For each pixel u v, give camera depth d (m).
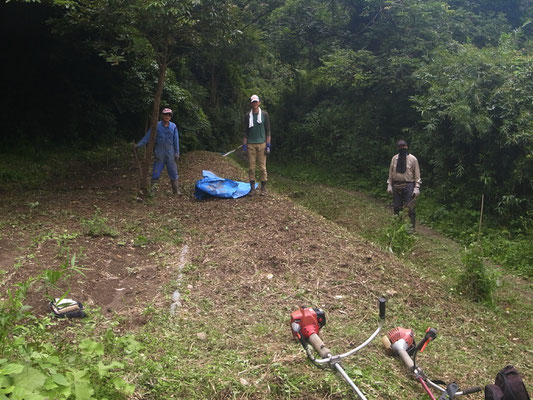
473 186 11.83
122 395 3.20
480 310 6.13
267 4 20.80
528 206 10.55
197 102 24.20
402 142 10.28
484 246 9.50
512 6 19.19
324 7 18.92
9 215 8.06
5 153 14.04
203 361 3.84
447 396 3.06
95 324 4.37
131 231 7.62
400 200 10.53
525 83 11.48
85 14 9.64
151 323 4.50
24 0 11.95
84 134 17.22
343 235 7.83
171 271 5.99
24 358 3.02
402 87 15.67
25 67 16.05
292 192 15.09
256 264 6.26
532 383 4.39
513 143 10.77
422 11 16.56
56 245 6.61
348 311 5.19
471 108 11.63
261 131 10.07
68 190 10.84
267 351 4.05
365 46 17.89
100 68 17.42
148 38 9.30
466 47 14.27
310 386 3.56
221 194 10.03
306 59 21.11
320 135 20.25
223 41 9.84
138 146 10.11
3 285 5.05
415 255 9.02
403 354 3.55
